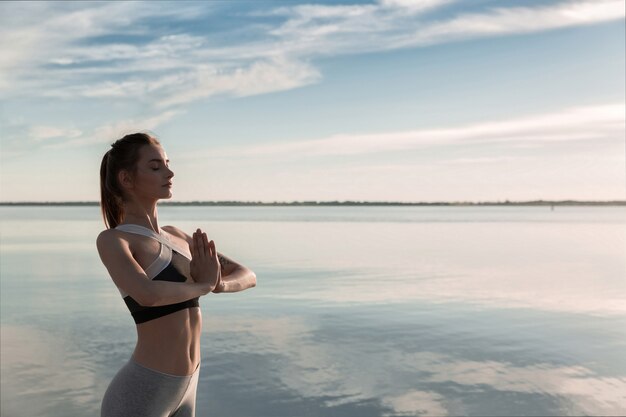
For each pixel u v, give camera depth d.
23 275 18.84
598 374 7.61
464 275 18.86
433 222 78.06
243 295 14.42
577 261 23.95
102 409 2.24
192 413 2.38
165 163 2.27
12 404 6.36
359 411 6.26
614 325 10.73
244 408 6.32
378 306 12.77
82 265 22.03
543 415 6.13
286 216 114.25
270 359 8.23
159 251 2.21
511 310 12.29
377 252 28.50
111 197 2.37
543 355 8.56
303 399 6.60
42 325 10.57
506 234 46.38
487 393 6.84
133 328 10.27
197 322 2.29
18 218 98.50
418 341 9.40
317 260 24.20
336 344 9.14
